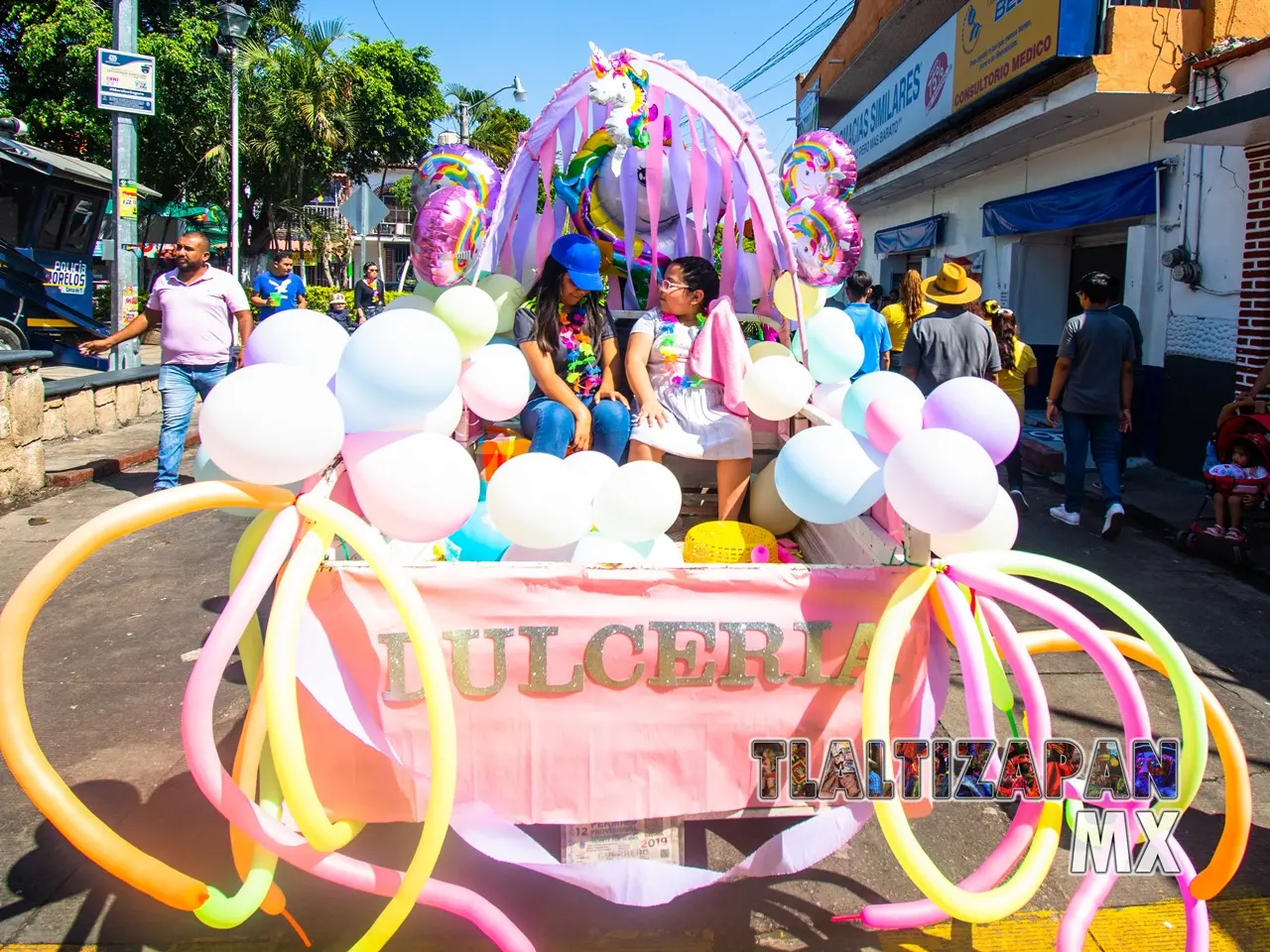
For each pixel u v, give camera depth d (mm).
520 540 2615
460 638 2193
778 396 3307
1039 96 8773
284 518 2045
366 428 2316
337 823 2088
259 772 2375
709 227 4660
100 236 15953
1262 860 3000
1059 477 8547
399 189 31234
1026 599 2162
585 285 3838
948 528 2182
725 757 2297
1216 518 6062
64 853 2996
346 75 24406
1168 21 7922
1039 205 10164
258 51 22703
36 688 4160
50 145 22719
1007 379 7527
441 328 2307
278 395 2002
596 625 2221
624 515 2787
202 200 24484
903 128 13086
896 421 2463
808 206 3836
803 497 2496
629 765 2273
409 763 2232
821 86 18516
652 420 3762
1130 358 6457
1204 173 7883
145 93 10914
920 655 2316
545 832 2639
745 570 2242
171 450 6922
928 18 13375
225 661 1864
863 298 6938
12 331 12539
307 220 25297
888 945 2617
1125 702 2162
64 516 6805
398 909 1964
